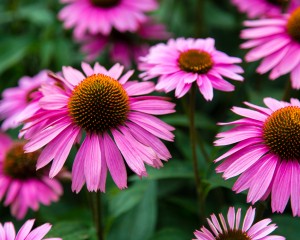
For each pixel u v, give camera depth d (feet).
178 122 2.26
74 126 1.74
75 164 1.70
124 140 1.72
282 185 1.67
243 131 1.75
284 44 2.04
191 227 2.15
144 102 1.79
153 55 1.94
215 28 2.81
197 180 1.92
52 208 2.28
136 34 2.71
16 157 2.12
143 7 2.57
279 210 1.65
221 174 1.84
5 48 2.67
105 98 1.74
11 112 2.36
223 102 2.53
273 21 2.11
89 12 2.55
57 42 2.65
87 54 2.73
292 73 1.99
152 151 1.70
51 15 2.78
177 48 1.96
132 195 2.09
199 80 1.83
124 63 2.66
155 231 2.16
